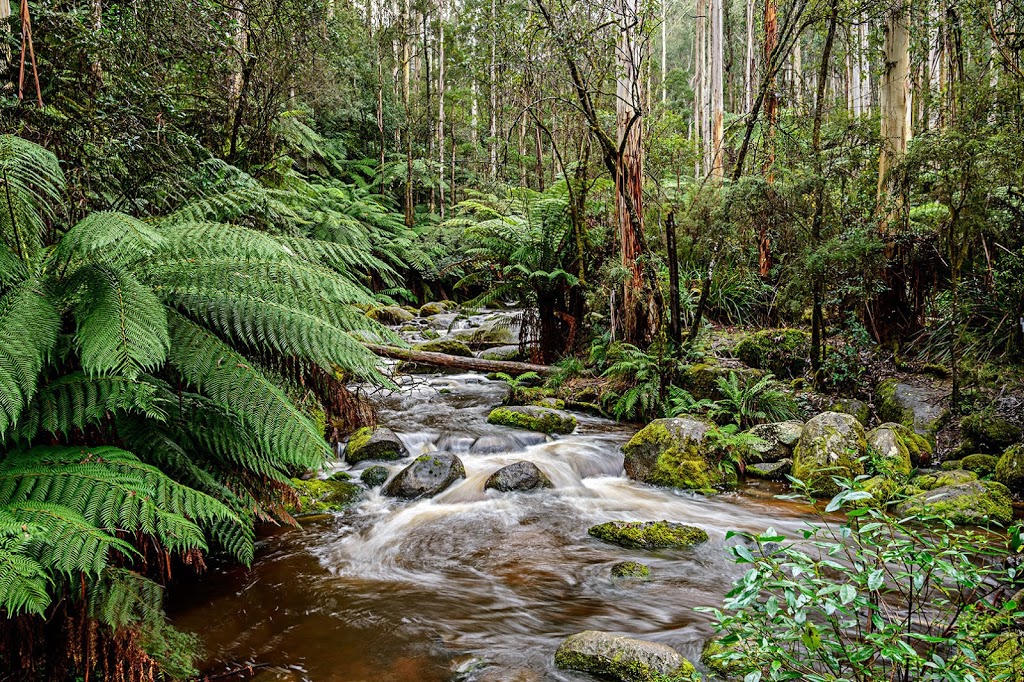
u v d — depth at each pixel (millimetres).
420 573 3555
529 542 4008
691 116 25016
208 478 2559
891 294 6422
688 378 6699
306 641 2814
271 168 8320
